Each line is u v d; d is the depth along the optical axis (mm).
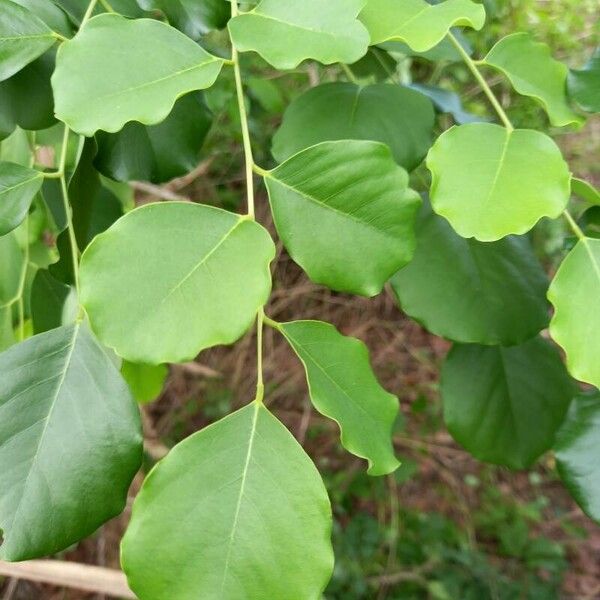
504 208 184
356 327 988
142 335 158
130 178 249
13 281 314
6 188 208
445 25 199
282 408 965
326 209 188
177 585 160
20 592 810
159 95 181
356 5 192
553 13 604
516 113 518
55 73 179
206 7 242
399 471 810
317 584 161
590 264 195
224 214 174
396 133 252
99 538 807
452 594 827
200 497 166
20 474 170
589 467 221
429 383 967
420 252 266
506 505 928
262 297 164
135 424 181
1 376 179
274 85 615
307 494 168
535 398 289
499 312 262
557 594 862
